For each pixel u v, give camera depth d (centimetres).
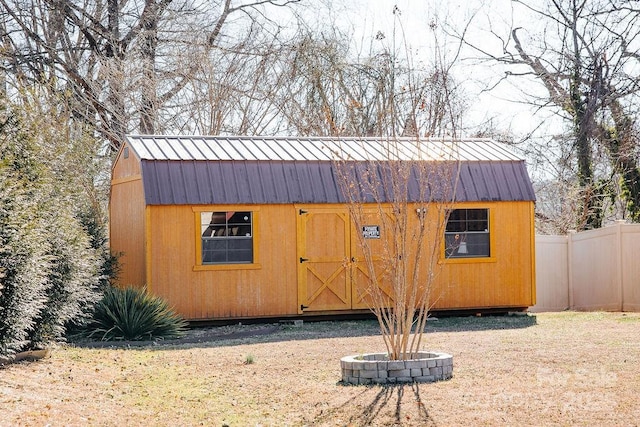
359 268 1889
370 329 1725
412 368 1022
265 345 1477
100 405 952
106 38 3112
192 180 1814
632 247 2103
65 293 1338
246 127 3225
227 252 1828
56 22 3050
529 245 2009
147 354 1390
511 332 1580
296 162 1898
